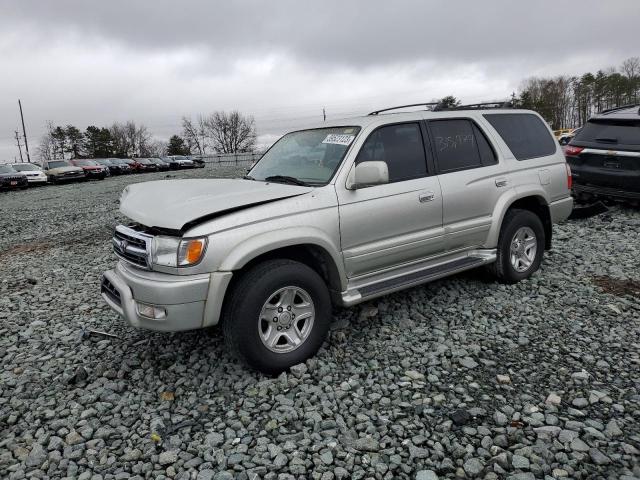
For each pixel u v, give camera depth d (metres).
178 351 3.96
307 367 3.54
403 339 3.97
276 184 3.85
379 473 2.50
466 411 2.96
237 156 57.19
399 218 4.06
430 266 4.43
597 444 2.63
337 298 3.85
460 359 3.61
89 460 2.72
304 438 2.80
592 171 8.35
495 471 2.47
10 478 2.61
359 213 3.82
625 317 4.25
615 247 6.41
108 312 5.06
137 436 2.90
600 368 3.43
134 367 3.79
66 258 7.86
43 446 2.87
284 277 3.36
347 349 3.84
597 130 8.52
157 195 3.76
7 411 3.28
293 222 3.46
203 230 3.18
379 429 2.84
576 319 4.25
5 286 6.34
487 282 5.20
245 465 2.59
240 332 3.26
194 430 2.95
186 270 3.14
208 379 3.50
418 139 4.39
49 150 88.38
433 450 2.65
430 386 3.28
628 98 81.06
